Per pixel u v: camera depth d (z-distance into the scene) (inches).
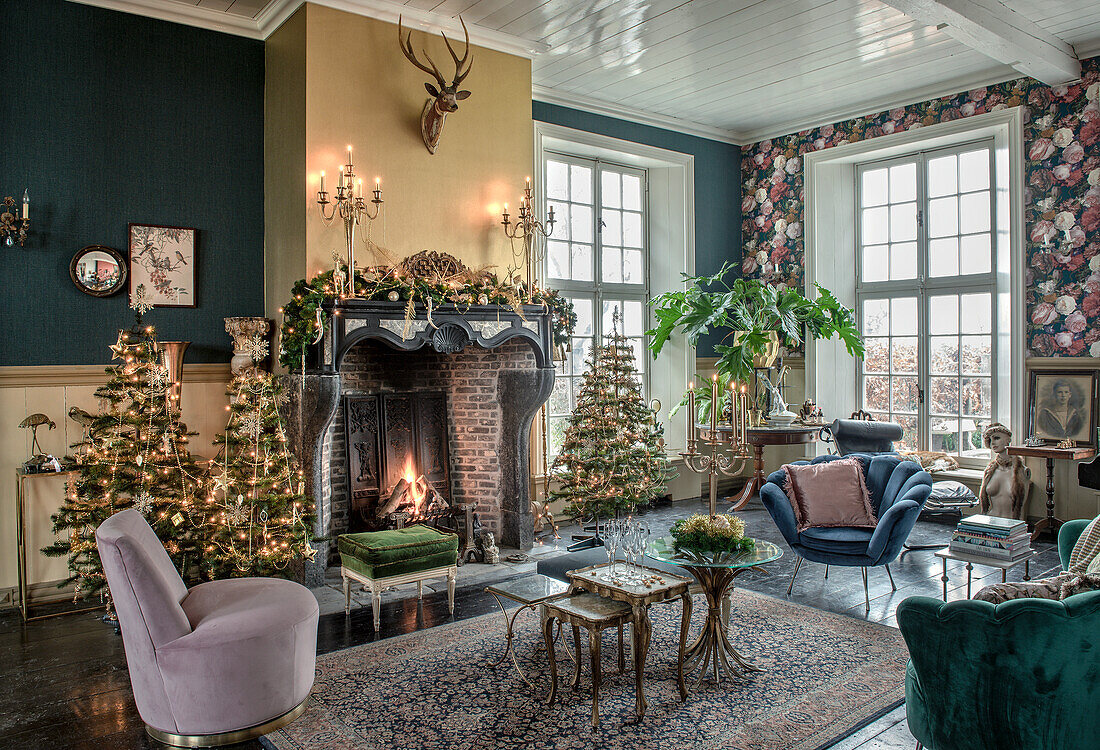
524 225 243.9
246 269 234.1
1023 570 218.5
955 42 245.8
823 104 311.0
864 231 325.7
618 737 127.3
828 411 329.1
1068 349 258.8
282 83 223.0
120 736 131.3
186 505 185.3
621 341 273.6
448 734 128.9
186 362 222.5
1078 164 254.8
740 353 289.6
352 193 208.7
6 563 197.2
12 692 148.3
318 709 138.6
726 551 148.4
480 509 253.6
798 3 215.8
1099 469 240.7
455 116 235.9
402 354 252.5
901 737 127.1
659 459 273.7
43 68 202.2
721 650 152.9
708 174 343.0
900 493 196.7
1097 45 246.4
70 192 206.1
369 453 240.4
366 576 178.9
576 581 144.4
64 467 190.5
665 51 252.5
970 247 291.7
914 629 107.2
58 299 204.8
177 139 221.8
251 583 148.6
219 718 127.3
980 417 290.2
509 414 246.4
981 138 286.7
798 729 129.2
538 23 231.3
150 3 214.8
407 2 217.2
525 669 155.4
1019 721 100.4
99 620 188.1
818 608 188.9
